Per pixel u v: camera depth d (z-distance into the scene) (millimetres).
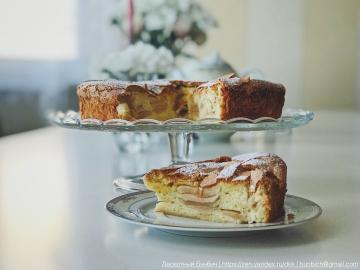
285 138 927
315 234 349
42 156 738
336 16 1790
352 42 1791
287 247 323
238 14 1826
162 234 354
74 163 673
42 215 409
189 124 493
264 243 331
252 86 568
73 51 1856
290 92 1833
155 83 596
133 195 430
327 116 1407
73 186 524
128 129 490
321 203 442
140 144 768
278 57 1826
